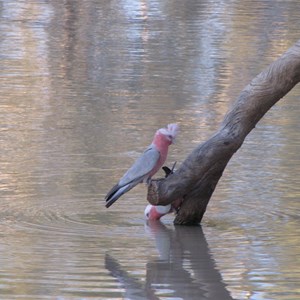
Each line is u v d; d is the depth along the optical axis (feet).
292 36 91.50
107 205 38.86
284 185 45.21
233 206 42.11
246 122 39.09
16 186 43.93
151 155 38.47
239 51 83.05
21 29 92.27
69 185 44.34
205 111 60.59
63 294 30.71
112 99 63.67
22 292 30.73
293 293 31.37
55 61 76.95
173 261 34.40
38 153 49.96
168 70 73.92
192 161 38.47
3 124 56.44
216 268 33.86
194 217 39.42
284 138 54.49
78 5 110.11
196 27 95.66
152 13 104.94
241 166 48.39
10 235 37.06
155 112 60.13
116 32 91.86
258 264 34.30
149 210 39.86
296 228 39.09
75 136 54.03
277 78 38.68
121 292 31.07
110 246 36.09
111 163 48.29
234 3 113.70
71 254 35.04
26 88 66.69
